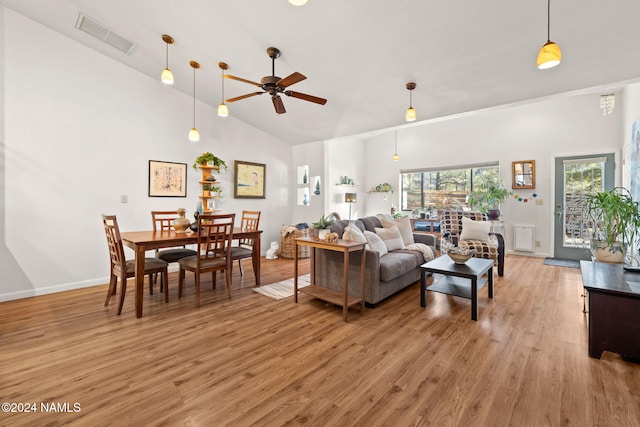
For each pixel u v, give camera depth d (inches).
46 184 134.8
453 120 266.2
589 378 71.0
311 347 86.9
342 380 70.8
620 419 57.3
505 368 75.6
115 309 116.5
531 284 151.8
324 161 228.7
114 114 154.5
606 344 78.8
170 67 156.9
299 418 58.3
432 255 160.9
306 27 112.3
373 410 60.5
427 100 150.6
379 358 80.7
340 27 110.5
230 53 136.3
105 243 152.3
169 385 68.7
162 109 172.4
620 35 94.0
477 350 85.0
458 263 123.6
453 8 95.0
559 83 123.0
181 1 109.9
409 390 67.0
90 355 81.8
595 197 134.8
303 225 232.1
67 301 124.9
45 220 134.8
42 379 70.6
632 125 154.3
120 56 151.6
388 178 310.2
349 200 287.3
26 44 128.9
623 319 76.9
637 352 75.5
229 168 206.2
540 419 57.6
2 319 105.7
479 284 121.2
